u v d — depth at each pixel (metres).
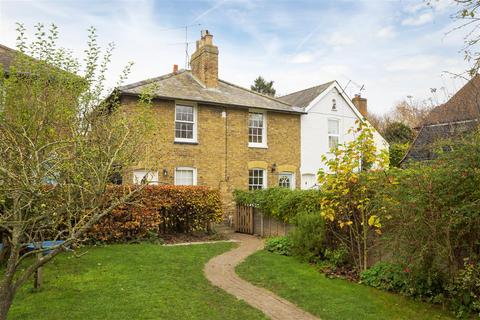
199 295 7.02
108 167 5.49
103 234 11.81
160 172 16.08
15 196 4.92
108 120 7.74
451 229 6.12
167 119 16.52
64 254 9.51
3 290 4.43
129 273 8.23
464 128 10.80
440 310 6.30
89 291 6.94
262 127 19.39
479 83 10.16
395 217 7.03
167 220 13.71
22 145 5.21
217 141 17.75
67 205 5.12
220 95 18.47
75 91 7.64
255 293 7.32
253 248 12.05
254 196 15.09
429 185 6.21
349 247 9.05
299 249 9.99
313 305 6.59
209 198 14.42
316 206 11.14
